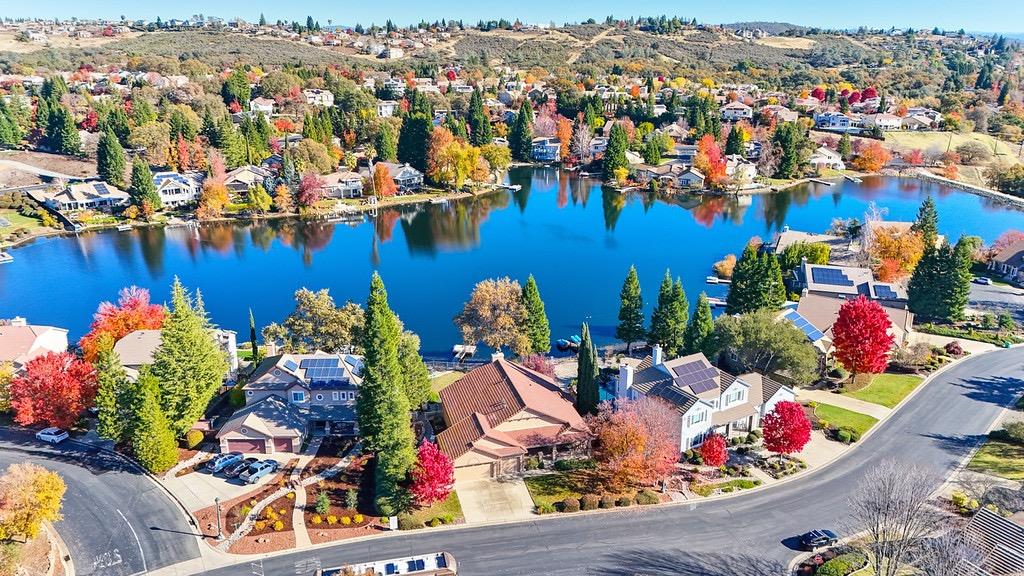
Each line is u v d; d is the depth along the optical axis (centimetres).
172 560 5319
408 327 10956
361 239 16625
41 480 5384
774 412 7225
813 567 5197
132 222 17512
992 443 6988
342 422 7156
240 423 6725
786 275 12556
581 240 16375
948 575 4453
